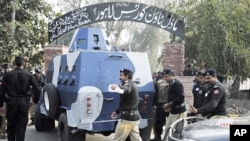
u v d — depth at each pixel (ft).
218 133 11.87
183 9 61.41
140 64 26.17
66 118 25.35
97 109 24.03
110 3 45.24
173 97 25.26
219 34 53.16
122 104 21.24
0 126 30.14
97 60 24.54
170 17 45.62
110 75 24.57
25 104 23.56
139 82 25.82
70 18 45.57
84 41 32.32
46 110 28.78
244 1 56.18
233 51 52.80
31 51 51.96
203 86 22.94
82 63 24.14
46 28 54.39
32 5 54.08
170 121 25.36
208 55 53.31
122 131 21.11
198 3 59.93
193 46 60.75
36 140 30.07
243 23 53.98
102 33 33.12
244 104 54.85
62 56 28.19
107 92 24.14
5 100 23.81
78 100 23.76
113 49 31.94
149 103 26.22
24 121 23.70
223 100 21.50
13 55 47.88
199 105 22.94
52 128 34.27
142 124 25.77
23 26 50.39
